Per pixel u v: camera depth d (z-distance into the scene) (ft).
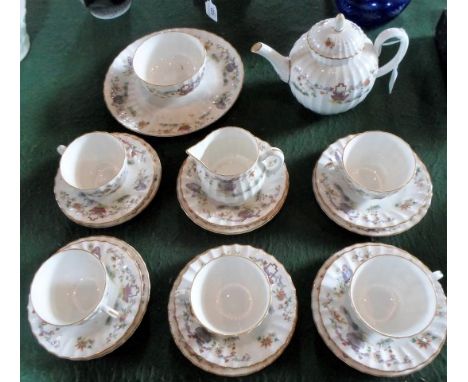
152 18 3.41
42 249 2.58
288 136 2.83
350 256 2.27
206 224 2.43
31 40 3.38
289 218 2.56
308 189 2.64
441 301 2.13
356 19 3.11
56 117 3.02
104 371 2.24
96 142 2.60
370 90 2.80
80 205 2.55
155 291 2.39
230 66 3.00
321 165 2.53
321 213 2.57
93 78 3.18
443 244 2.45
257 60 3.14
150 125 2.82
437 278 2.15
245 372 2.05
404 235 2.48
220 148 2.49
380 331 2.08
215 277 2.21
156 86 2.69
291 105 2.94
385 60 3.09
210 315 2.17
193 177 2.55
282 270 2.24
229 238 2.52
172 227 2.57
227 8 3.40
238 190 2.38
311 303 2.25
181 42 2.93
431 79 3.00
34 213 2.69
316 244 2.48
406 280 2.13
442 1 3.31
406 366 2.01
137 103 2.91
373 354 2.06
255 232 2.53
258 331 2.14
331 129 2.84
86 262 2.26
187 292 2.22
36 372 2.26
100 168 2.65
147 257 2.49
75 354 2.15
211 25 3.33
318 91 2.59
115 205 2.54
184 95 2.83
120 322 2.21
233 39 3.24
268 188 2.53
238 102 2.97
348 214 2.40
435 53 3.09
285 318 2.14
